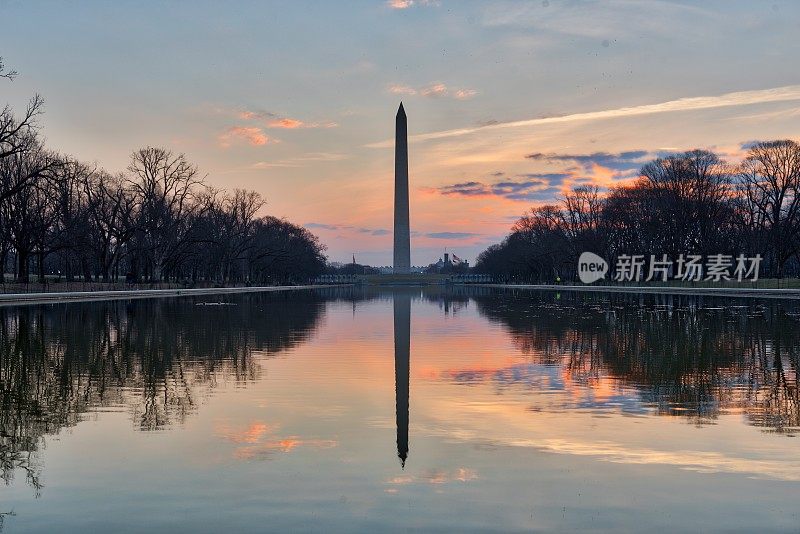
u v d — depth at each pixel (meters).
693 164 93.75
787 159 90.50
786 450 12.12
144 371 20.80
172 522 8.98
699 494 9.98
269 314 47.38
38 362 22.52
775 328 34.47
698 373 20.48
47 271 124.25
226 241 107.56
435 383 18.83
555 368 21.59
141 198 86.25
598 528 8.84
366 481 10.52
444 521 9.04
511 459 11.64
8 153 55.94
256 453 11.91
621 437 13.00
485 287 154.00
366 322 40.78
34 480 10.52
